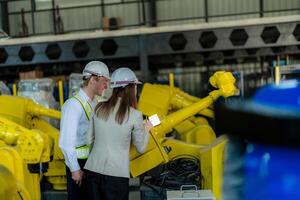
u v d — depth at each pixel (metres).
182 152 4.15
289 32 5.72
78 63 7.68
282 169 0.68
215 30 5.85
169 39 5.92
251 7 9.45
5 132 3.24
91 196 2.73
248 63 9.45
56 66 8.01
